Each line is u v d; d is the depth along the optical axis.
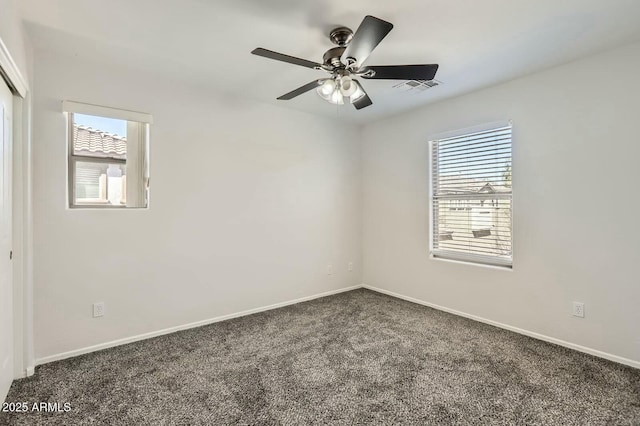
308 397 2.03
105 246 2.73
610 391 2.07
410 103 3.71
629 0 1.87
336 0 1.86
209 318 3.30
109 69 2.72
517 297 3.05
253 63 2.70
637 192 2.38
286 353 2.63
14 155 2.18
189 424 1.78
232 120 3.44
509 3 1.90
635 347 2.38
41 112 2.44
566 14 2.01
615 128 2.47
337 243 4.45
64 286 2.55
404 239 4.14
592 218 2.59
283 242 3.89
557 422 1.79
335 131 4.41
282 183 3.87
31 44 2.34
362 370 2.36
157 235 2.99
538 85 2.88
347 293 4.43
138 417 1.84
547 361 2.48
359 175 4.71
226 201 3.41
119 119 2.78
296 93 2.51
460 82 3.10
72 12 1.98
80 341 2.62
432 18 2.05
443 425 1.77
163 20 2.07
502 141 3.17
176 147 3.08
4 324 1.99
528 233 2.97
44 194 2.46
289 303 3.94
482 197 3.35
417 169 3.96
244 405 1.95
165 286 3.04
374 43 1.81
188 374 2.30
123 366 2.41
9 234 2.09
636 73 2.37
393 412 1.88
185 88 3.13
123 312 2.81
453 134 3.53
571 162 2.69
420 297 3.96
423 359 2.52
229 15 2.02
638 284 2.38
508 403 1.96
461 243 3.56
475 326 3.21
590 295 2.60
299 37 2.29
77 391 2.09
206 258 3.29
